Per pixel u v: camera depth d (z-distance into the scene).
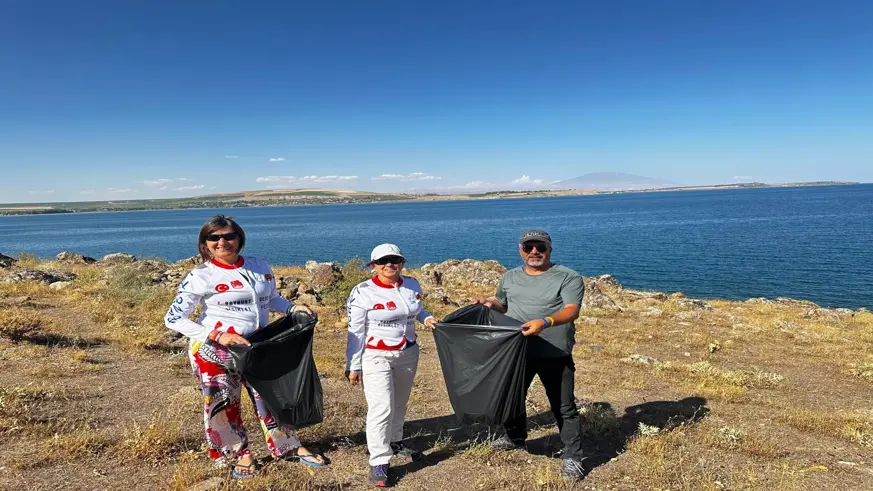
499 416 4.01
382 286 3.90
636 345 10.69
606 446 4.86
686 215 97.44
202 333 3.46
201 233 3.60
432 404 6.03
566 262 38.41
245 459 3.78
